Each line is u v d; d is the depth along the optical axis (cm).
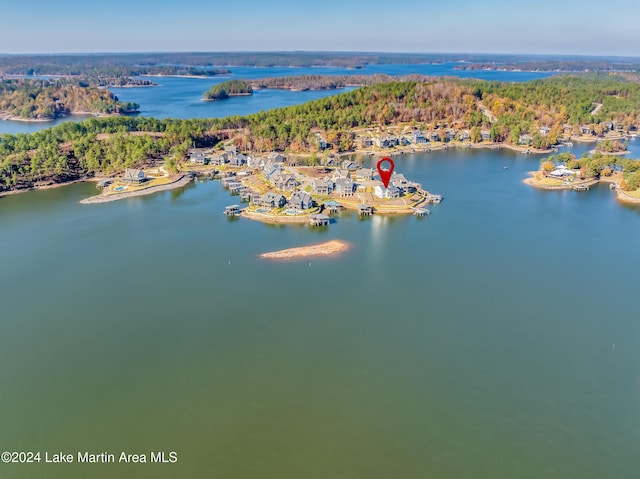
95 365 9300
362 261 13850
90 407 8256
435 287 12331
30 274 12975
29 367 9244
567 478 6938
